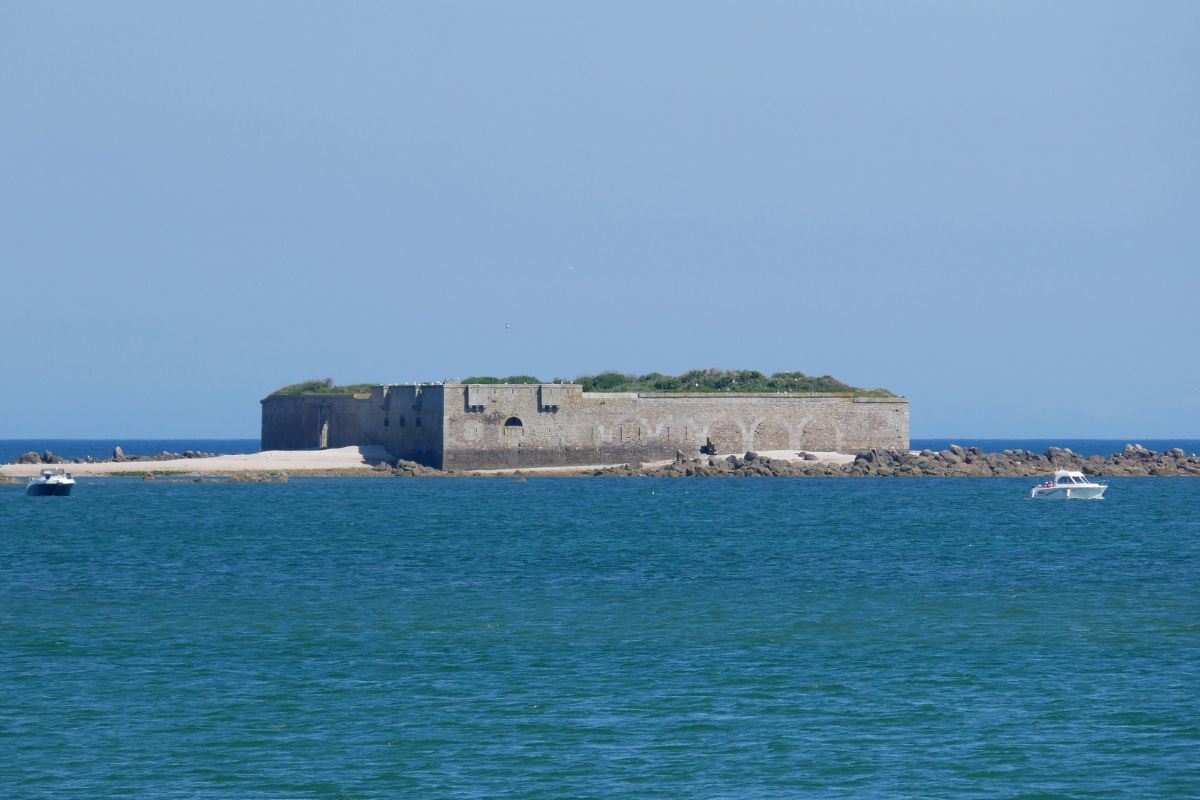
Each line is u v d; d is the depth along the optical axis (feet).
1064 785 504.43
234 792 496.64
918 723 582.76
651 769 522.06
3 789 498.69
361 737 562.66
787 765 526.57
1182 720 587.27
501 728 575.79
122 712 599.16
